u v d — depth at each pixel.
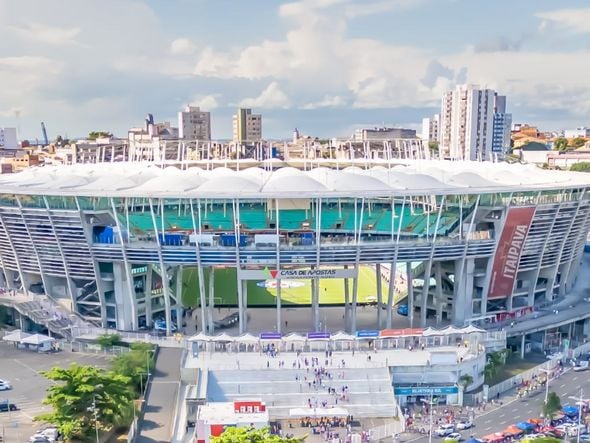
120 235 118.19
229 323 127.19
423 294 124.50
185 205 143.88
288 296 150.00
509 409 93.62
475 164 185.50
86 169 169.25
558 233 135.50
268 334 106.31
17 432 81.56
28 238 125.50
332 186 121.50
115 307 124.69
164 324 123.44
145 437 80.06
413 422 88.19
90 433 75.88
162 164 195.25
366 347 106.25
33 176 147.62
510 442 80.75
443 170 154.88
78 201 118.12
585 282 162.00
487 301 131.50
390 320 122.88
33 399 93.00
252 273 116.69
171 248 116.25
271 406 90.38
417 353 103.81
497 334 113.56
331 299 148.62
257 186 121.06
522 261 132.38
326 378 95.69
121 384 82.25
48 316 124.06
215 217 140.50
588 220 144.62
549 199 132.75
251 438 64.00
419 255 120.38
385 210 142.75
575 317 129.88
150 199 114.94
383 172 135.38
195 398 86.56
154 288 131.25
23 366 106.50
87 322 125.50
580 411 84.81
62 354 112.50
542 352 122.50
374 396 92.94
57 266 126.38
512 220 125.75
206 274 165.50
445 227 127.50
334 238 120.88
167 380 96.69
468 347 106.31
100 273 124.25
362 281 167.62
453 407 94.19
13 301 128.38
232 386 93.69
